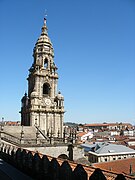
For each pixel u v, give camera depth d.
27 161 31.23
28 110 88.44
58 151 69.19
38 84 91.56
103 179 18.22
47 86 94.75
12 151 37.53
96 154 99.56
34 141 67.31
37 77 91.75
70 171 22.16
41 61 95.19
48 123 88.94
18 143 62.97
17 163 34.62
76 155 69.12
